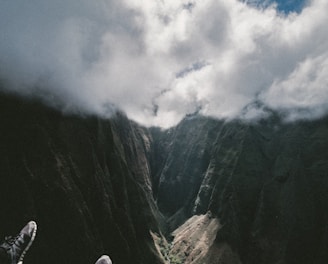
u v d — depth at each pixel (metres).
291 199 166.62
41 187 107.94
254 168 193.88
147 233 154.12
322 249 148.88
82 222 111.88
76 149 128.25
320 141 185.75
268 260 155.75
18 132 112.38
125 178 160.25
